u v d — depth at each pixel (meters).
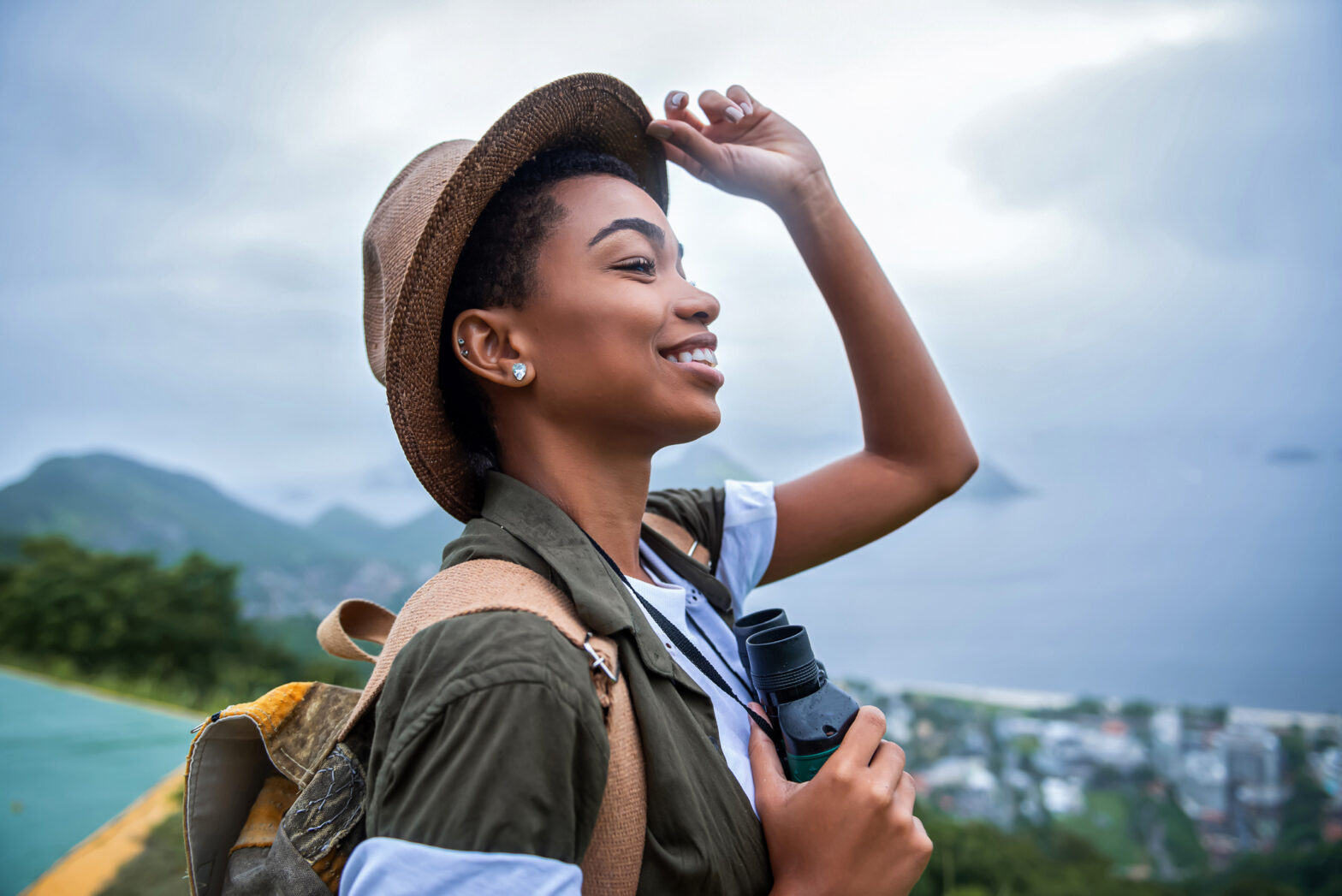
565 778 0.85
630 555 1.31
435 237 1.17
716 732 1.11
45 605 15.09
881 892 1.01
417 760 0.87
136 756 6.48
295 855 1.00
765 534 1.63
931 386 1.68
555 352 1.23
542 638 0.91
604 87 1.42
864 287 1.64
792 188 1.60
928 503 1.71
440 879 0.78
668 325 1.24
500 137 1.22
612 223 1.24
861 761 1.06
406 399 1.21
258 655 16.44
